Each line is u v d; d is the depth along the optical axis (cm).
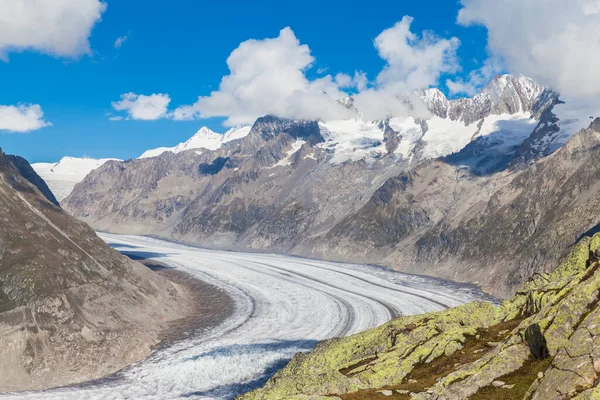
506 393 2058
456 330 3091
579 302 2206
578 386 1744
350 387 2730
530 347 2291
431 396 2275
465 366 2484
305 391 2739
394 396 2480
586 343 1903
